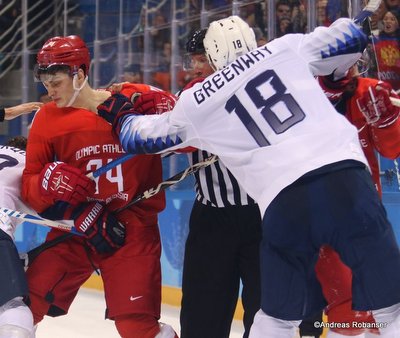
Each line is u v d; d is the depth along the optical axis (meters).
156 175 8.25
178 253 15.37
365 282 6.14
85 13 20.47
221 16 15.25
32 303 7.98
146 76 17.06
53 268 8.02
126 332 7.89
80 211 7.80
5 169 8.00
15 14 21.48
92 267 8.29
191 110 6.47
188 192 15.38
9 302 7.28
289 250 6.25
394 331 6.23
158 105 7.72
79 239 8.12
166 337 7.82
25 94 19.62
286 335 6.45
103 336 12.90
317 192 6.09
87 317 14.39
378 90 7.33
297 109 6.28
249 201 7.86
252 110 6.33
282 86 6.34
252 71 6.41
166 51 16.97
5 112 8.67
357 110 7.64
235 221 7.92
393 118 7.38
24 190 7.83
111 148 7.89
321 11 13.10
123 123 6.96
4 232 7.52
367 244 6.11
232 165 6.52
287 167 6.16
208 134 6.48
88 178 7.52
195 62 7.86
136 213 8.02
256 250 7.91
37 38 21.47
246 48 6.95
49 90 7.68
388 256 6.15
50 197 7.52
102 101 7.89
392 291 6.11
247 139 6.35
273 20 14.03
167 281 15.68
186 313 8.21
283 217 6.17
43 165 7.95
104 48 18.38
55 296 8.05
